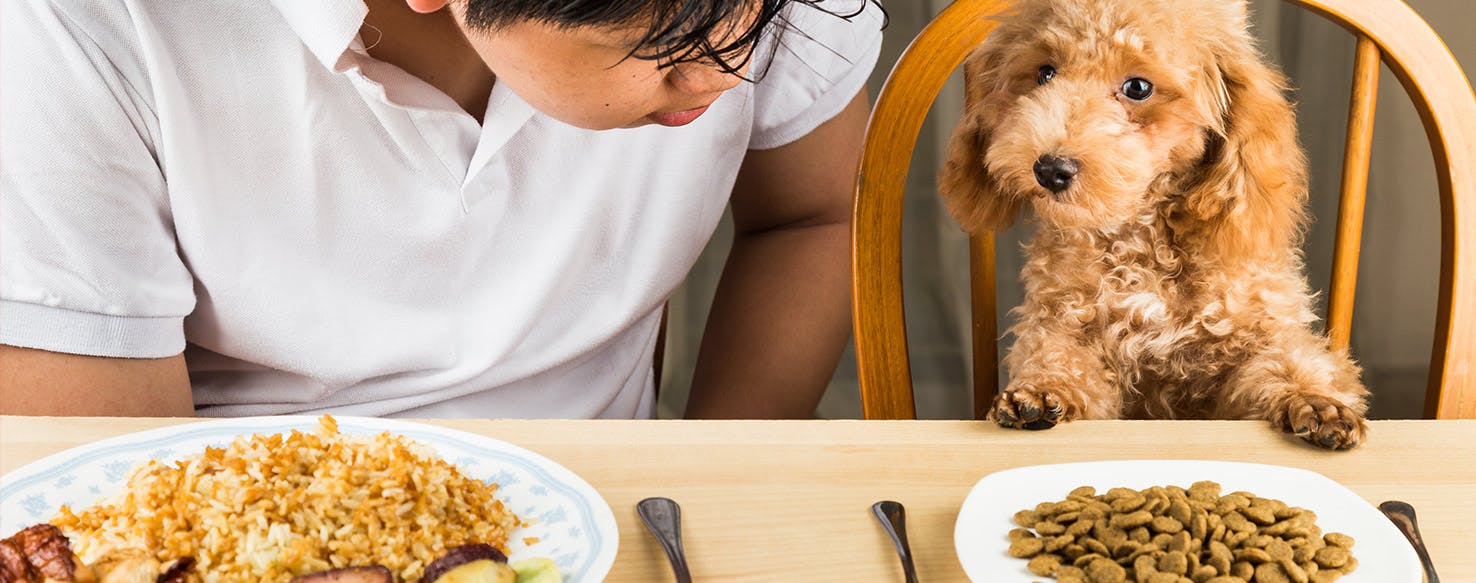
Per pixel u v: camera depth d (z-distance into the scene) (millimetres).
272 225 1043
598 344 1228
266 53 977
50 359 949
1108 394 1039
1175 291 1061
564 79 694
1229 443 859
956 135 1147
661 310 1439
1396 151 1804
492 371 1176
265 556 619
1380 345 1900
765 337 1371
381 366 1127
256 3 965
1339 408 860
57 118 919
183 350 1046
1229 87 1061
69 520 671
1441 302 1045
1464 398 1038
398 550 646
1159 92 1031
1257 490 742
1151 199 1059
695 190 1206
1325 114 1815
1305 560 649
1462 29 1726
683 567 665
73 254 935
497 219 1109
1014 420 862
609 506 749
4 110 913
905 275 2027
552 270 1137
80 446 754
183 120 968
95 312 950
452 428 805
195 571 619
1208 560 653
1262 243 1030
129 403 984
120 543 634
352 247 1074
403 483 678
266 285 1059
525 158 1101
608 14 615
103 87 933
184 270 1029
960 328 2023
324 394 1151
